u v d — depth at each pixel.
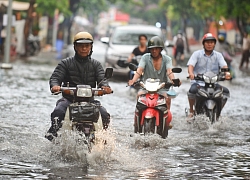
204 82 22.59
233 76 44.75
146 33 43.94
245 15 60.50
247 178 14.46
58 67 16.73
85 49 16.55
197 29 154.12
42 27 93.88
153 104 18.59
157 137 18.48
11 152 16.55
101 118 15.88
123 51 41.66
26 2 76.38
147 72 19.91
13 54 68.19
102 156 15.84
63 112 16.20
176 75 48.59
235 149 18.27
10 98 28.92
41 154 16.38
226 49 44.78
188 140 19.39
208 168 15.49
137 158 16.45
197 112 22.39
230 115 25.95
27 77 40.94
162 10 181.12
